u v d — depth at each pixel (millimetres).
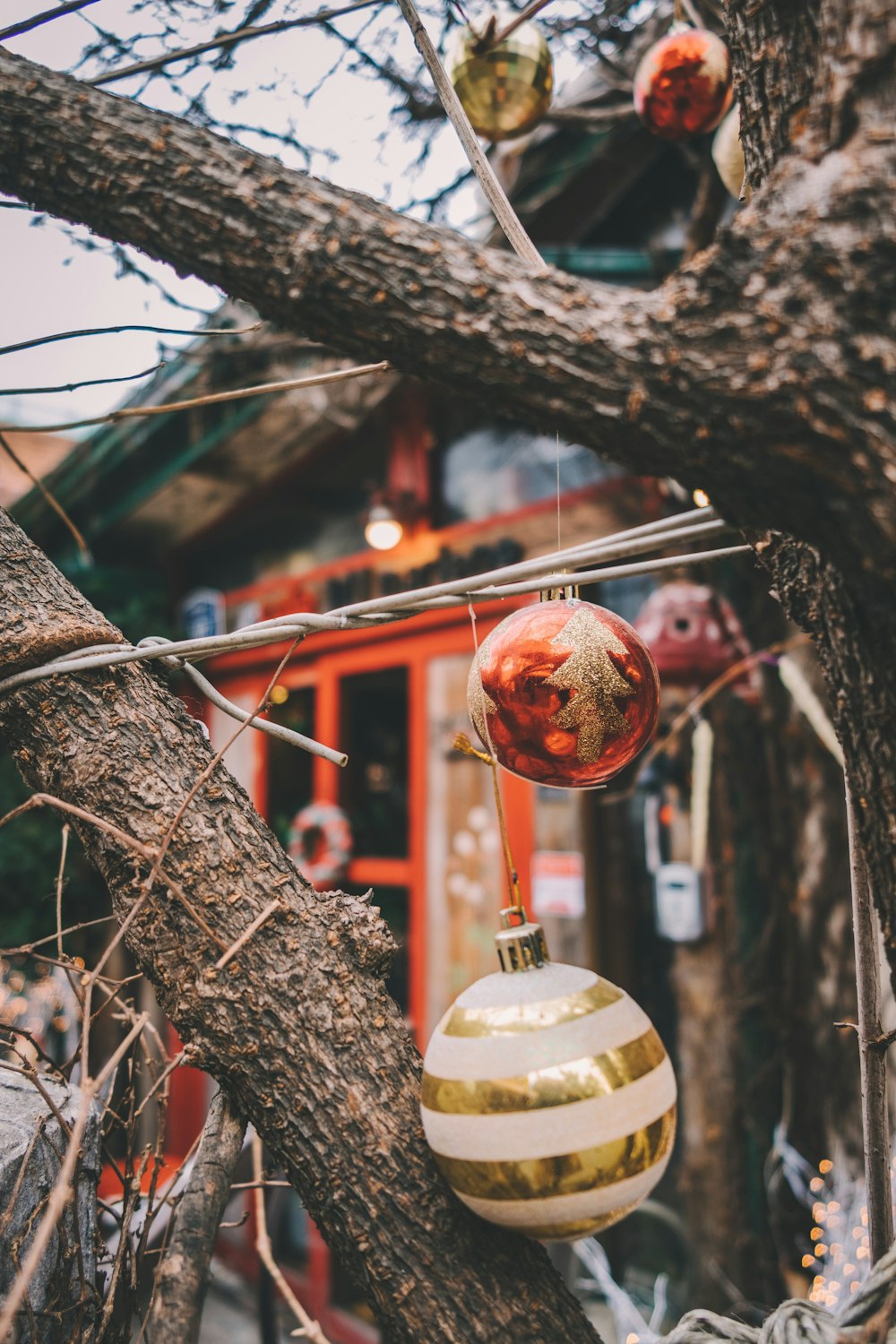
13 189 830
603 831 2859
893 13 599
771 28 714
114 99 795
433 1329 754
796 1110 2463
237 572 4406
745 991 2535
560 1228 683
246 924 867
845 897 2371
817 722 1964
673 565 845
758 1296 2443
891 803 666
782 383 576
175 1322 670
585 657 843
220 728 4449
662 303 626
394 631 3549
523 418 681
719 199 2062
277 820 4129
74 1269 962
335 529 3852
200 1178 796
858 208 585
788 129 703
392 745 3906
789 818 2504
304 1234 3590
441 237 688
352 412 3213
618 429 631
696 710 2080
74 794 914
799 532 628
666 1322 2572
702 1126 2580
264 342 2402
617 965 2791
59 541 4578
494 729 888
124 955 4238
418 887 3387
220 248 725
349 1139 801
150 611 4684
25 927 3949
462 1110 679
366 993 870
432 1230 778
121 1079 1179
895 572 585
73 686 938
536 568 802
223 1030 836
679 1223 2629
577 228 2674
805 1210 2406
